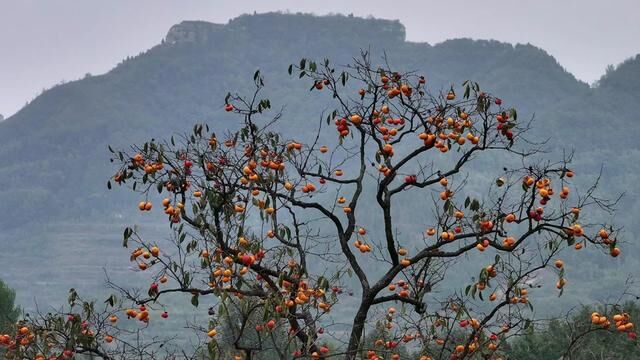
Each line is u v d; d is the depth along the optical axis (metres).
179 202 11.38
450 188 11.79
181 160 11.38
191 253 11.42
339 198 12.27
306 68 11.91
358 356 12.19
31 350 11.33
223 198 11.36
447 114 11.70
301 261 11.59
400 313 12.15
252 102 11.72
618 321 12.03
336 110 11.88
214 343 10.62
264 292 11.27
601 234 11.08
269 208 11.48
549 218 11.35
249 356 10.71
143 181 11.25
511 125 11.41
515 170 11.62
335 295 11.96
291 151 11.99
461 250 11.70
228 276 10.92
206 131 11.77
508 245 11.41
